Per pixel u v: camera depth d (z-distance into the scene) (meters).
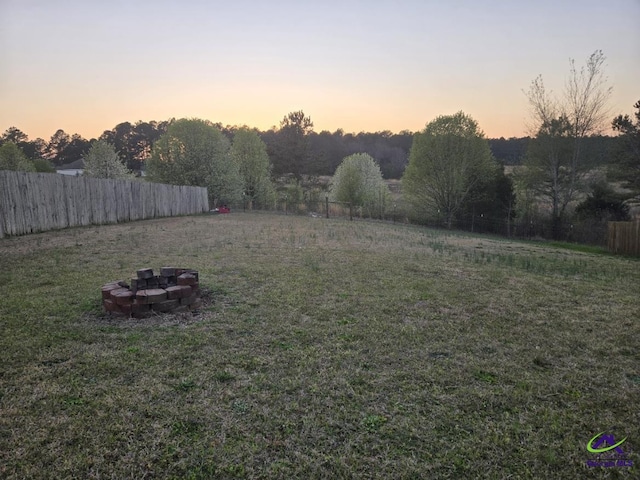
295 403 2.12
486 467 1.67
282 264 6.05
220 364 2.57
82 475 1.56
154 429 1.87
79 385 2.24
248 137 27.55
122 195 13.48
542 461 1.72
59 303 3.69
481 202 20.70
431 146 21.08
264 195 27.97
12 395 2.12
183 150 22.34
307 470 1.64
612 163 18.78
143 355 2.66
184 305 3.60
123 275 4.93
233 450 1.74
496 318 3.73
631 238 11.48
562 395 2.29
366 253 7.63
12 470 1.57
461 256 7.89
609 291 5.15
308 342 2.98
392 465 1.67
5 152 25.45
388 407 2.11
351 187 24.70
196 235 9.87
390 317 3.63
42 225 9.32
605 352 2.98
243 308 3.75
